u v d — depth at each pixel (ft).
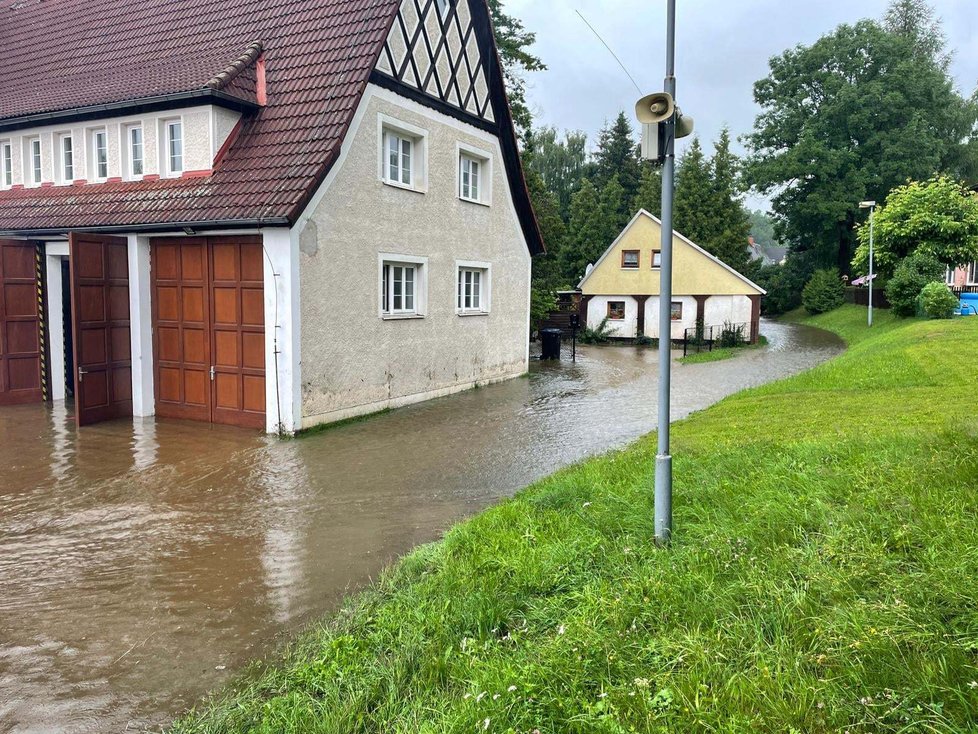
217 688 13.28
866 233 112.27
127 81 42.65
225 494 25.95
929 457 18.38
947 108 147.74
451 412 43.91
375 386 43.11
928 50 157.99
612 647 11.78
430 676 12.37
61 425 38.34
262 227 35.81
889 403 32.37
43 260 43.91
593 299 116.47
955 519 13.98
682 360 80.28
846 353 70.90
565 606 13.99
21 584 18.04
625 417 41.60
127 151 42.01
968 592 11.25
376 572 18.40
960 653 9.98
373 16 41.60
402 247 45.11
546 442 34.60
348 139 39.37
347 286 40.06
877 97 144.36
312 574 18.42
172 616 16.19
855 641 10.56
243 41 44.29
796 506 16.16
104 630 15.58
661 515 16.38
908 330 71.87
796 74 156.66
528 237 63.72
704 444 25.58
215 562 19.36
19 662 14.32
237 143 39.34
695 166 162.40
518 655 12.25
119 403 40.06
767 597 12.44
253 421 37.76
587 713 10.17
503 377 60.13
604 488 20.83
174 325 39.86
